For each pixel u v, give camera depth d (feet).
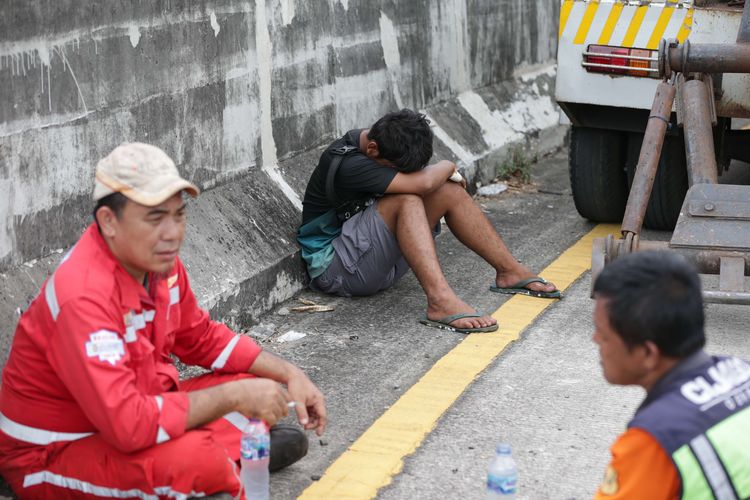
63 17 13.14
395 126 15.62
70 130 13.42
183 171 15.83
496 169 24.30
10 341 11.79
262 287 15.99
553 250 19.51
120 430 9.10
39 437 9.78
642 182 15.52
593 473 11.34
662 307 7.11
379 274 16.56
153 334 10.07
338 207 16.65
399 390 13.43
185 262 14.82
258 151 17.71
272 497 10.73
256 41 17.38
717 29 17.74
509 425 12.47
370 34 21.01
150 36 14.85
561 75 19.26
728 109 17.72
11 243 12.51
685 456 6.81
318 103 19.44
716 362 7.34
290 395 10.98
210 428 10.25
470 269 18.38
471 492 10.94
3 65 12.22
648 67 18.33
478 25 25.54
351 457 11.64
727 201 15.05
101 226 9.37
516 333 15.34
